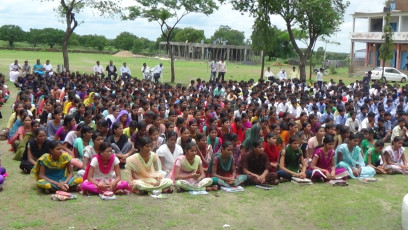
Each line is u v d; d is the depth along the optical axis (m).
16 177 8.42
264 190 8.29
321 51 73.19
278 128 9.95
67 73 21.73
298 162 9.03
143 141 7.94
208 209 7.18
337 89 19.98
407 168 9.72
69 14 27.98
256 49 28.11
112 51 88.00
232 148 8.40
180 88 18.22
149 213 6.84
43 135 8.60
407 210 6.24
